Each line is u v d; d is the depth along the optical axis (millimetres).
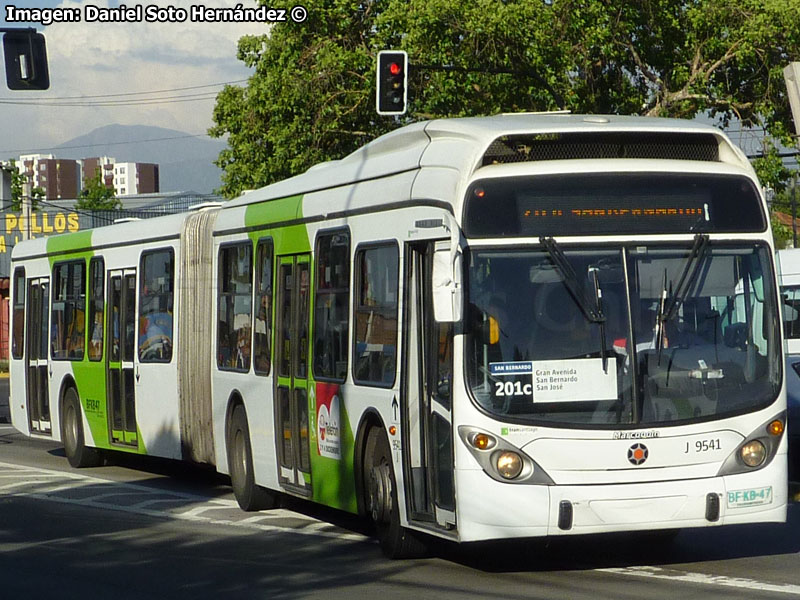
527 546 14383
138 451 22406
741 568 12695
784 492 12242
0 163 84438
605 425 11758
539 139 12586
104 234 24000
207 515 18016
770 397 12180
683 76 47281
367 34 46688
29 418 27234
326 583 12617
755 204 12492
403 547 13594
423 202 12766
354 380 14430
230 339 18672
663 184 12281
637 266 12070
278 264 16922
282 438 16703
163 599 12180
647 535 14523
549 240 11992
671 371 11938
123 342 22984
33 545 15812
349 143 47281
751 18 45938
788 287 34438
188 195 103562
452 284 11703
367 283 14180
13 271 28156
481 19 40312
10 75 24078
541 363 11844
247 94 51844
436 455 12477
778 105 47031
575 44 44156
